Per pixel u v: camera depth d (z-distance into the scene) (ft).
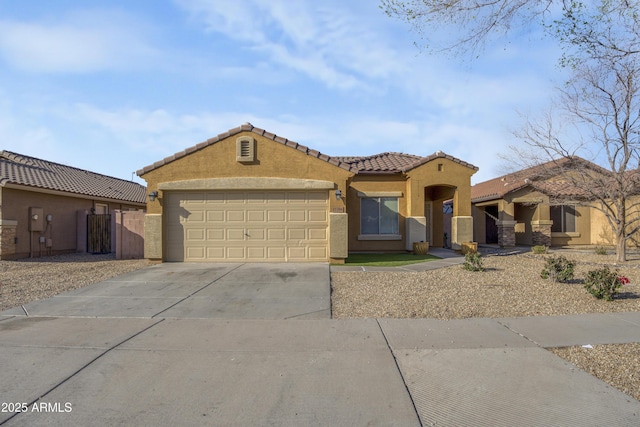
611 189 44.78
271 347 17.90
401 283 31.30
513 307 24.39
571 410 12.34
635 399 13.00
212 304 25.76
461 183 55.26
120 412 12.32
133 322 21.90
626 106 39.17
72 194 58.23
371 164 59.88
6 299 27.17
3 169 52.95
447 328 20.49
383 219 57.00
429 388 13.83
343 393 13.50
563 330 20.01
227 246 43.32
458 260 45.96
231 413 12.26
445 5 23.72
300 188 42.45
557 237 68.13
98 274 36.99
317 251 43.01
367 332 19.93
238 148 42.86
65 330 20.39
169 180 43.24
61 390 13.73
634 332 19.61
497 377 14.65
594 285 26.76
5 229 48.44
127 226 51.83
